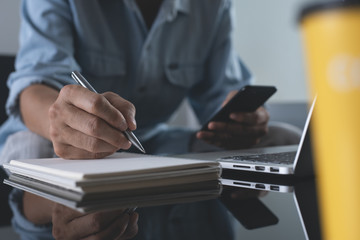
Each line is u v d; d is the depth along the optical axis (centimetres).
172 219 34
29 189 47
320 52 15
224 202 41
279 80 297
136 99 142
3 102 158
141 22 136
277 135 109
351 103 15
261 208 39
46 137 84
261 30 295
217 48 156
